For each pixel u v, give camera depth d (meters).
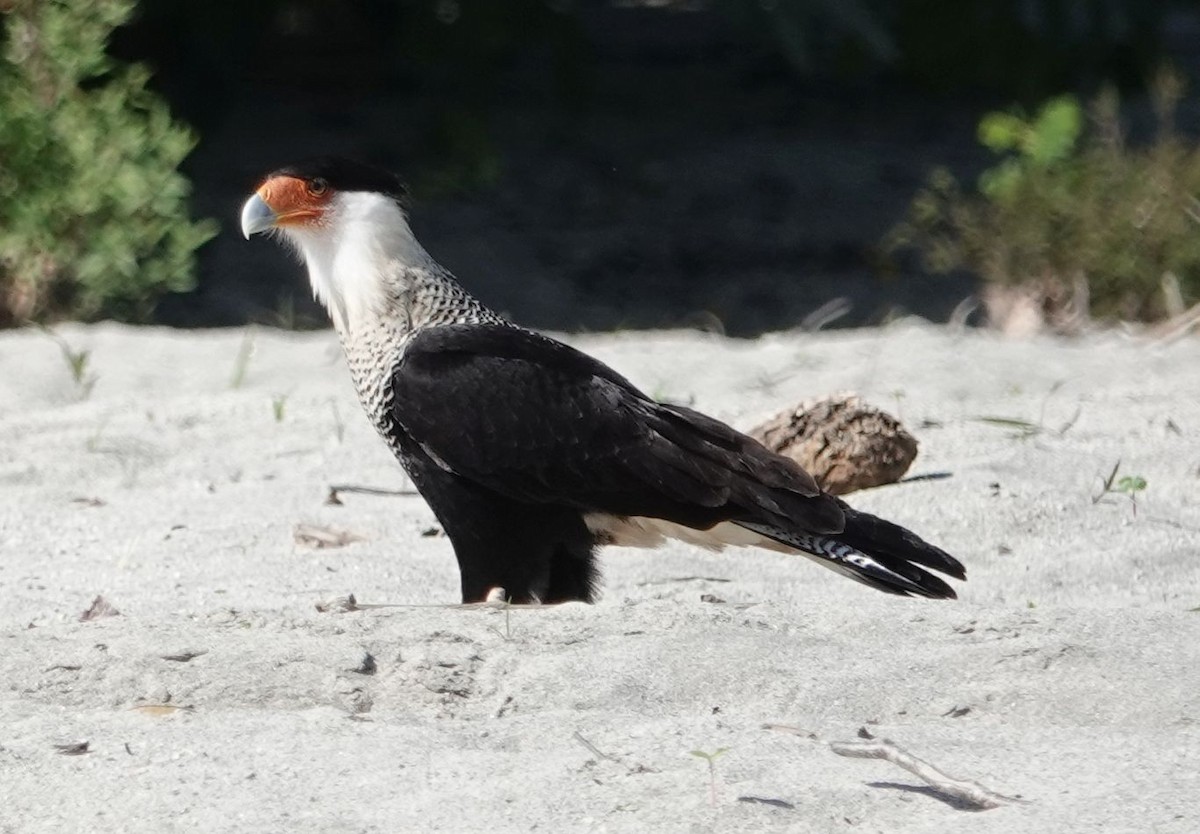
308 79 30.92
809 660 7.70
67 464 12.12
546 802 6.24
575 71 28.83
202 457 12.35
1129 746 6.83
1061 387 14.00
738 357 14.98
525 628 7.96
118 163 16.77
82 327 16.06
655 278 22.39
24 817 6.22
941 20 29.47
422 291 9.36
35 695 7.44
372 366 9.33
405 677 7.49
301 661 7.57
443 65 28.75
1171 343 15.72
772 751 6.70
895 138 29.52
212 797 6.32
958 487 10.98
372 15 30.75
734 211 25.34
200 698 7.39
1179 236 17.20
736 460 8.73
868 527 8.52
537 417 8.85
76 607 9.12
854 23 25.48
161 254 18.06
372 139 27.53
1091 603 9.27
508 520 9.06
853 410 11.15
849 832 6.02
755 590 9.33
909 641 7.94
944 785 6.29
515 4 27.97
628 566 9.99
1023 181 17.73
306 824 6.10
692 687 7.48
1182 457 11.73
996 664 7.61
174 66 25.61
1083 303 17.28
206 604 9.07
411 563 10.01
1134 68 29.22
